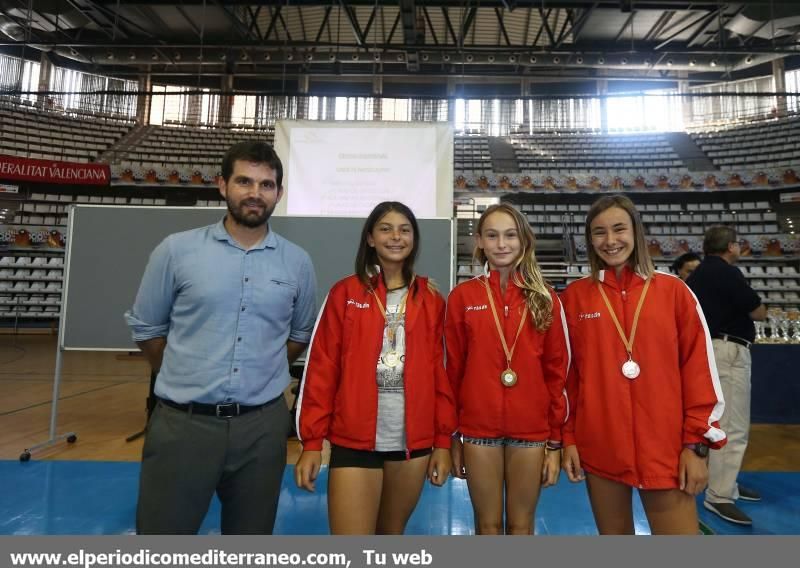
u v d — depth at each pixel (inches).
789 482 99.9
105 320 115.6
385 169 116.9
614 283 52.6
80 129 506.6
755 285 373.1
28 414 147.9
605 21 419.5
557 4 344.2
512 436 52.0
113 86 557.3
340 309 53.6
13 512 80.3
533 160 525.3
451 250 110.3
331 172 117.3
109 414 149.2
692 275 94.3
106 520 78.0
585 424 50.3
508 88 594.6
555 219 463.8
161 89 581.6
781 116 501.0
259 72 517.7
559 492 93.0
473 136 584.4
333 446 50.7
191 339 46.3
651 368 48.2
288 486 94.3
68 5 380.8
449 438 52.9
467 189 483.8
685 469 45.7
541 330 52.7
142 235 116.9
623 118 579.8
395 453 50.4
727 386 86.0
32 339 350.9
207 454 44.4
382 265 55.9
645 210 465.7
